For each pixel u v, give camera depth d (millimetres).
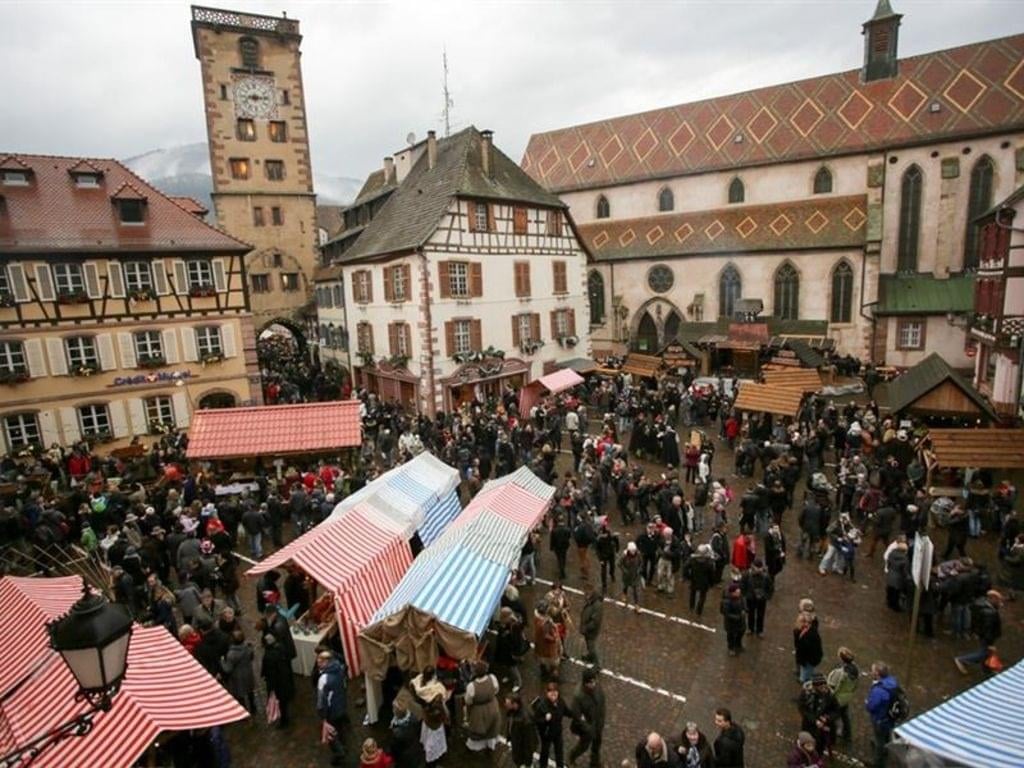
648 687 11805
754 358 38406
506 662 11633
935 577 13039
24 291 25578
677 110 50438
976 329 30047
